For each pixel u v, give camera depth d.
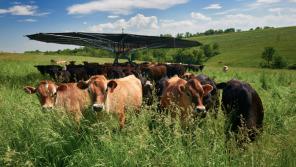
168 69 8.66
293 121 3.15
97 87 2.98
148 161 2.20
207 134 2.52
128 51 8.73
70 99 3.29
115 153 2.30
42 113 2.93
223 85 3.22
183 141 2.55
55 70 7.43
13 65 12.15
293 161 2.19
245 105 2.82
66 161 2.44
